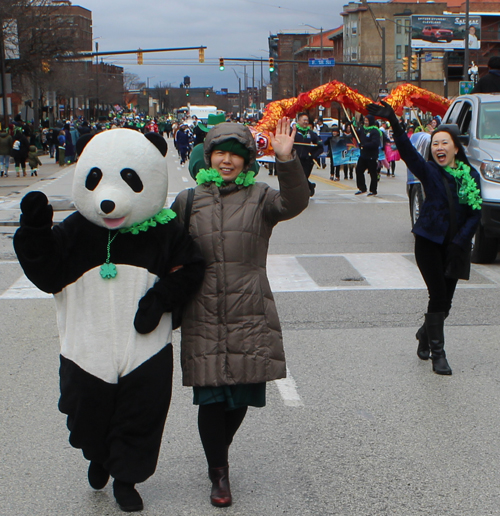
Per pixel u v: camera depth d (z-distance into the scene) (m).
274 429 4.72
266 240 3.82
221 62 50.94
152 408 3.51
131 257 3.51
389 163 26.70
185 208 3.78
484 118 10.79
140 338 3.50
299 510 3.68
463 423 4.81
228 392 3.69
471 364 6.05
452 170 5.63
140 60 44.44
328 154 26.31
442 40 80.38
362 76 78.44
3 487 3.94
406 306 7.93
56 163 36.25
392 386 5.52
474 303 8.07
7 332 7.03
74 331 3.50
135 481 3.51
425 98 16.02
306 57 121.19
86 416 3.50
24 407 5.11
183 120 79.12
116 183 3.43
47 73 44.19
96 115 96.88
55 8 38.81
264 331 3.70
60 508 3.71
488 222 9.70
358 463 4.22
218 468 3.75
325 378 5.70
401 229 13.31
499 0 93.75
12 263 10.45
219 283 3.67
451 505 3.72
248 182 3.79
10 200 18.92
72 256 3.50
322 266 10.03
